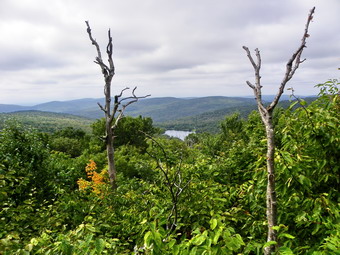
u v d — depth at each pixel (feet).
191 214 10.69
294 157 9.33
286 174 8.64
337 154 9.87
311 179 9.61
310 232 9.71
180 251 6.68
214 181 15.65
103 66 28.99
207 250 6.17
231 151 18.70
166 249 7.04
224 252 6.11
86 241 6.85
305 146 10.52
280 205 9.98
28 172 23.17
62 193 17.29
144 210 12.96
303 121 10.05
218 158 19.39
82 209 14.37
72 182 27.96
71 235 8.25
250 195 11.23
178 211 11.15
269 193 7.24
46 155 27.35
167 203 12.22
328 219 8.30
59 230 12.63
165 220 9.09
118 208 16.20
